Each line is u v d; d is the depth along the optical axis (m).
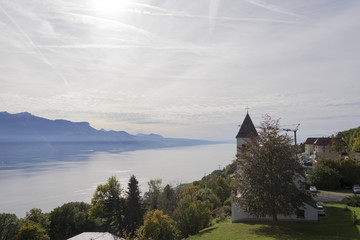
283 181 31.25
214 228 40.06
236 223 39.38
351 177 58.44
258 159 33.03
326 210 40.72
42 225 57.28
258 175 31.84
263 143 33.59
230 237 30.67
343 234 27.22
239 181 34.03
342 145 105.94
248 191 32.62
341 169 59.62
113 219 65.00
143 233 41.53
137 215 64.44
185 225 48.03
